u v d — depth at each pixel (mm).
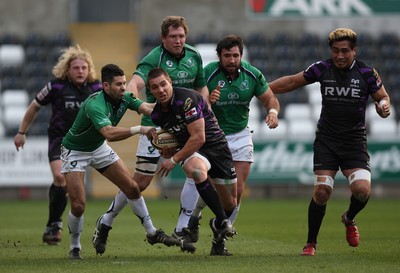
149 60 36188
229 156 34312
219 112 37156
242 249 38188
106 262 31953
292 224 54625
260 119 93312
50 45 98312
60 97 42344
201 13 101938
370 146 85688
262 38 99750
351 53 33750
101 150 33625
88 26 102062
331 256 33969
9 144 83000
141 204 33750
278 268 29562
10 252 37438
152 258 33562
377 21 103250
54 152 42469
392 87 96500
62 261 32656
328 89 34281
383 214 63125
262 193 87438
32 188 85375
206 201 33062
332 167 34188
